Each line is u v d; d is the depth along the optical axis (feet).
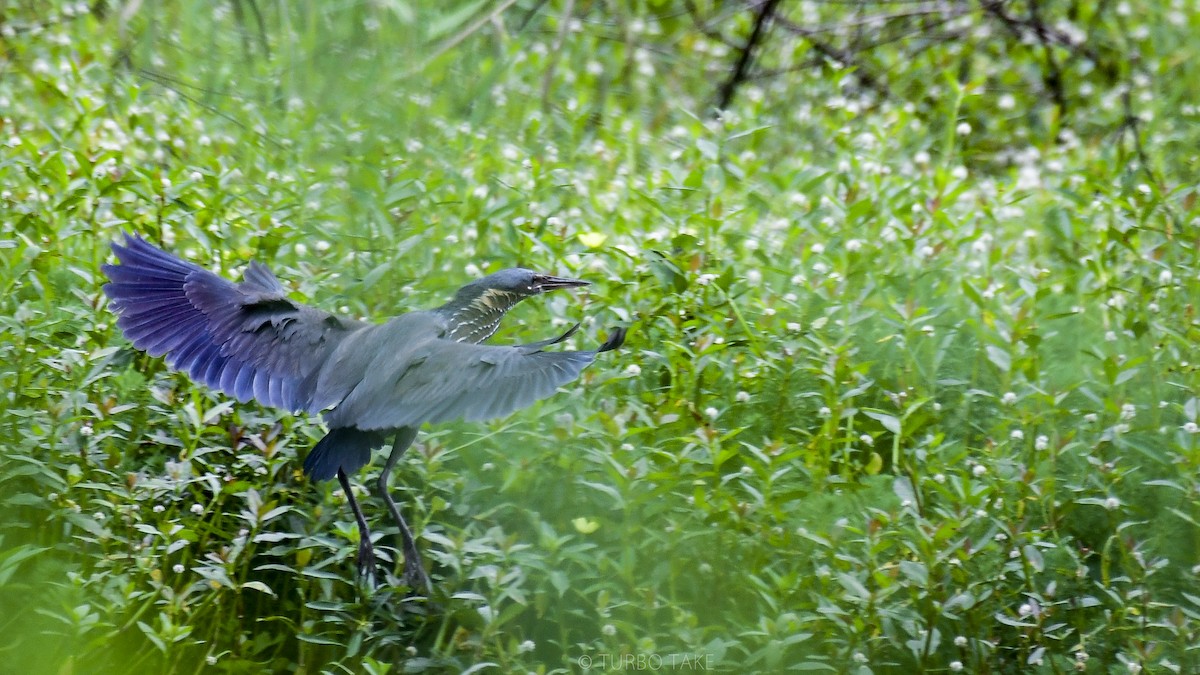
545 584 34.68
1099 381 40.27
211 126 51.49
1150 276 43.37
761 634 32.68
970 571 34.55
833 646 33.35
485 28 56.18
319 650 34.14
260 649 33.88
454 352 29.43
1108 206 45.73
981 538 35.27
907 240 42.57
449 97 51.52
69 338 38.06
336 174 45.44
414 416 28.78
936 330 41.96
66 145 45.98
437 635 34.37
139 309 31.07
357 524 32.60
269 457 33.73
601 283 41.55
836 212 46.47
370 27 47.62
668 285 40.40
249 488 33.19
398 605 33.68
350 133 47.32
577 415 37.19
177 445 34.40
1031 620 34.01
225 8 53.31
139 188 44.01
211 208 40.40
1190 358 39.99
